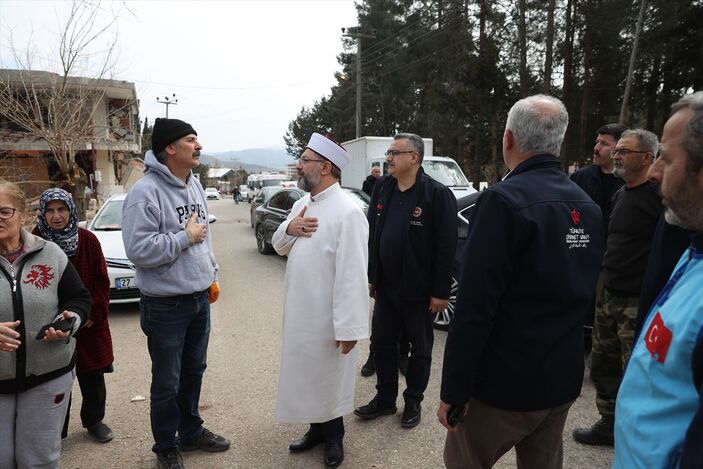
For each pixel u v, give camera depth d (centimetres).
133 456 294
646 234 286
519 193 169
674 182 116
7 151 1625
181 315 265
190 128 268
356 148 1307
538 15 2000
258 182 3744
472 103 1888
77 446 305
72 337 232
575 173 421
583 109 2081
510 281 171
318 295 273
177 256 257
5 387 211
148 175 264
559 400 178
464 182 1024
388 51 3022
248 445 306
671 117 119
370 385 397
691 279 117
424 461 286
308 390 275
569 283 172
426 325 329
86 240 299
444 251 318
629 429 125
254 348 478
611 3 1795
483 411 183
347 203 274
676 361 112
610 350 305
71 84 1111
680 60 1864
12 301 209
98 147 2052
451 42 2420
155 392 265
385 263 331
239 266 941
